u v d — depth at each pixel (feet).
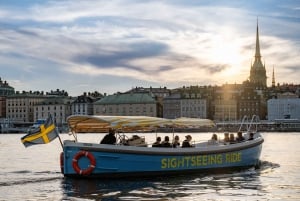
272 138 501.56
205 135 572.10
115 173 127.24
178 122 145.38
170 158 133.28
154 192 113.19
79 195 109.81
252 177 136.77
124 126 133.80
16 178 134.92
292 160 192.24
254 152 156.66
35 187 119.65
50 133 132.98
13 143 418.72
